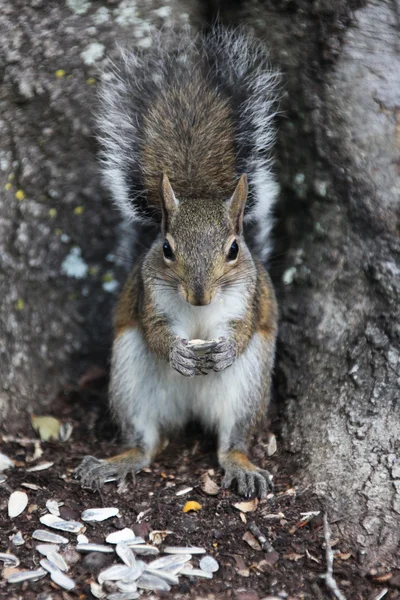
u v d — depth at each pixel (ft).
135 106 31.94
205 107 31.71
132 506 27.35
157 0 33.73
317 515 27.07
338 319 31.01
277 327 32.04
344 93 29.94
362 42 29.68
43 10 32.96
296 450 30.27
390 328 29.66
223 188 31.24
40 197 33.58
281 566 24.93
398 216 29.45
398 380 29.25
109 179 32.50
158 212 31.60
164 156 31.42
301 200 32.04
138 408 30.78
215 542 25.79
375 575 24.90
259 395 30.32
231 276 27.66
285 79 31.48
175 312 28.68
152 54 33.12
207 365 28.43
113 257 34.83
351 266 30.66
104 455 31.27
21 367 33.35
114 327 32.22
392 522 26.32
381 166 29.55
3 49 32.68
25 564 24.53
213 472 29.55
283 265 32.86
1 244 33.04
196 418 31.99
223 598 23.62
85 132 33.45
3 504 26.99
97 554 24.97
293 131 31.71
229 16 33.27
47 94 33.09
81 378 34.50
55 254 33.94
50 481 28.63
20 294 33.42
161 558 24.95
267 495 28.12
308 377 31.60
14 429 32.50
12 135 33.19
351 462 28.40
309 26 30.53
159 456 31.14
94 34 33.14
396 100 29.45
